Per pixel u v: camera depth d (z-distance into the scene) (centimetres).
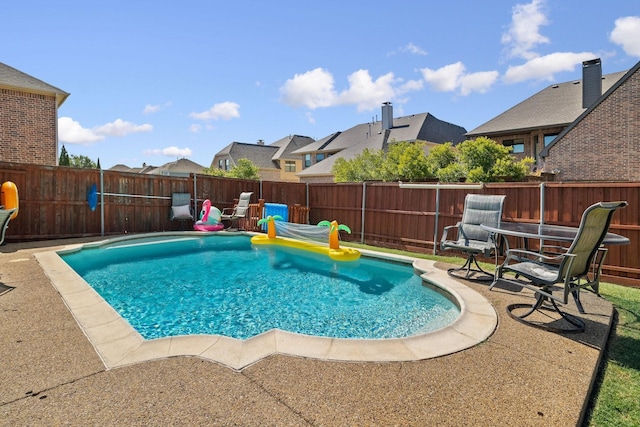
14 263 608
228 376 253
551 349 312
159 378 248
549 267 418
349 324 449
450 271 631
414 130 2588
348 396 232
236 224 1234
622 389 257
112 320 354
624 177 1485
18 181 870
